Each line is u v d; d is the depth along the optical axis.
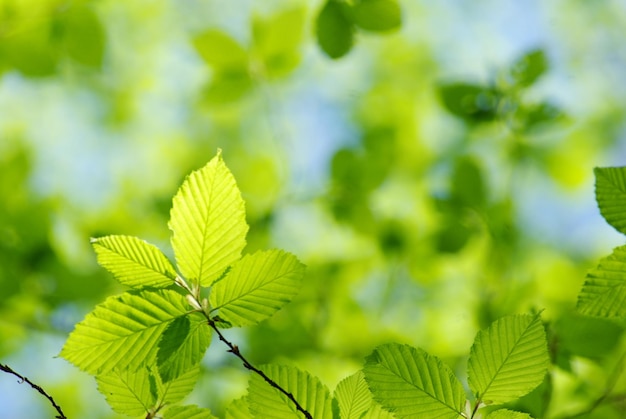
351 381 1.38
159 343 1.26
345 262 4.27
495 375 1.29
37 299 3.52
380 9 2.43
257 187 4.29
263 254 1.28
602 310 1.32
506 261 3.87
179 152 5.93
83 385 4.61
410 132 5.32
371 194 4.15
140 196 5.07
